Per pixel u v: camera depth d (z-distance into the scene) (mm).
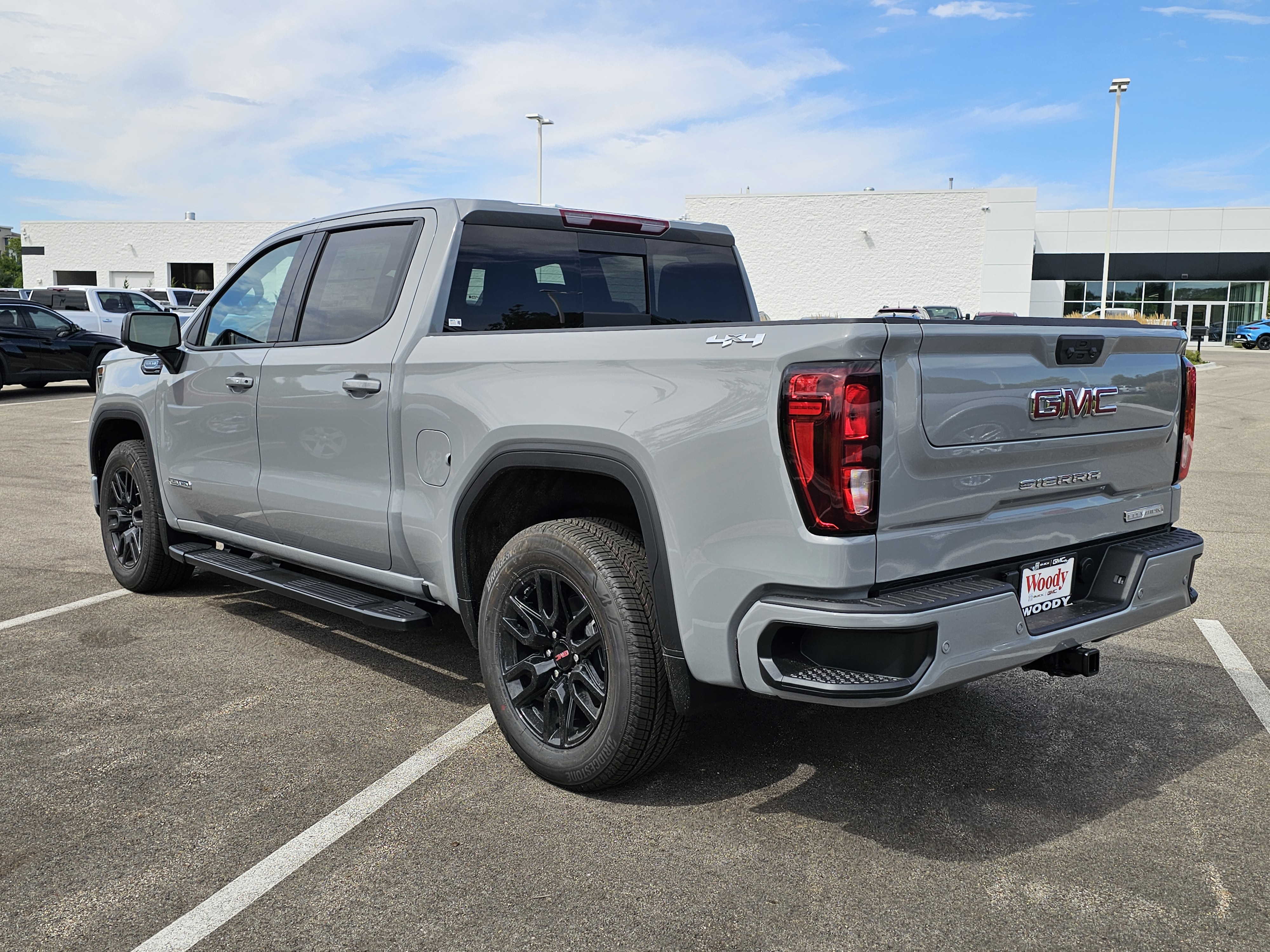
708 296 4516
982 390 2582
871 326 2332
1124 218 45656
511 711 3133
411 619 3414
